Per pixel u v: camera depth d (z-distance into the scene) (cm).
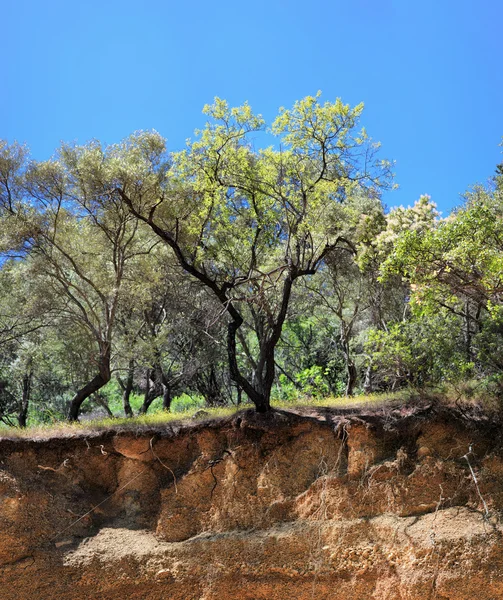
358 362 2381
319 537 1321
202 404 2705
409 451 1380
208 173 1650
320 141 1588
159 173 1844
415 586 1238
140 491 1444
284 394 2695
